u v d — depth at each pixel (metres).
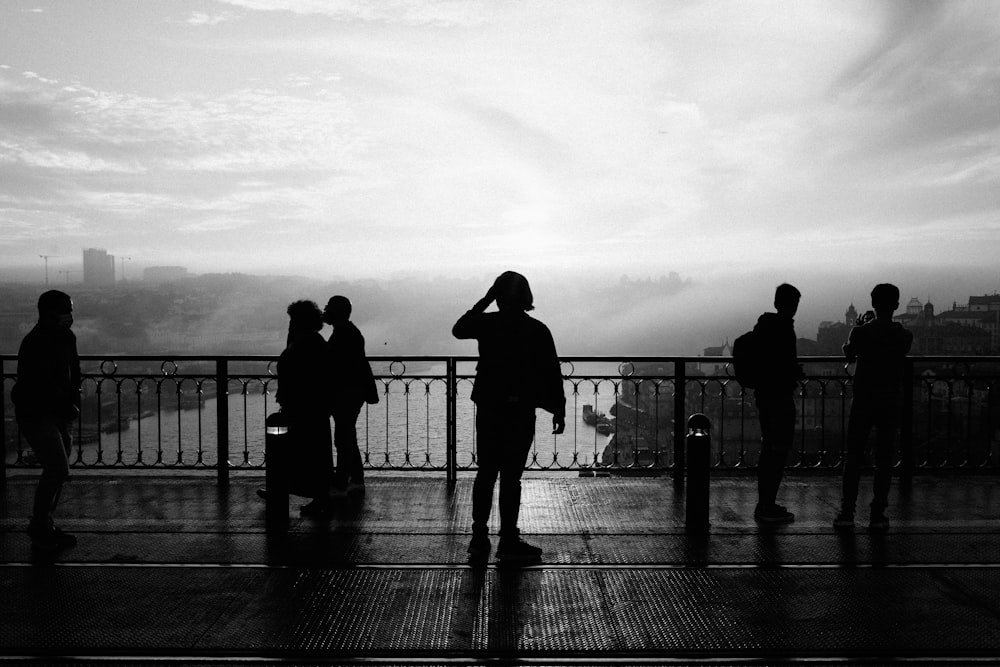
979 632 4.73
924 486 8.22
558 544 6.34
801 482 8.43
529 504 7.50
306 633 4.70
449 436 8.27
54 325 6.08
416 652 4.47
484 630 4.76
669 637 4.66
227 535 6.54
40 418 6.05
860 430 6.69
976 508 7.40
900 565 5.86
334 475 7.70
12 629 4.73
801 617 4.94
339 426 7.65
